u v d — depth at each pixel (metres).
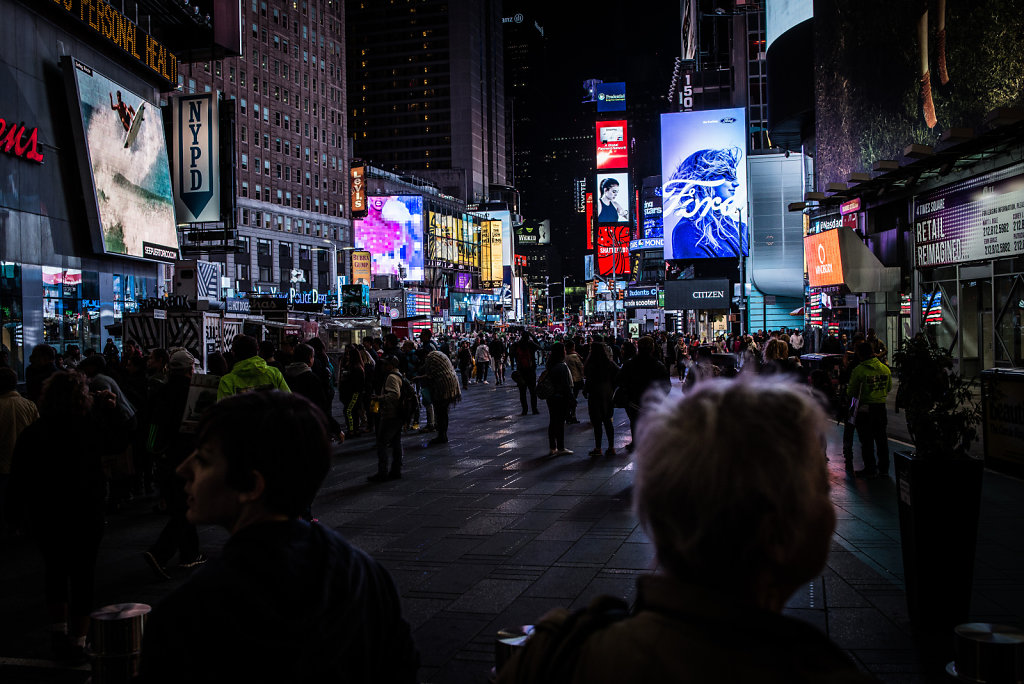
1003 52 22.25
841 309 37.03
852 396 10.70
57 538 5.06
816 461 1.17
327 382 14.61
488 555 7.09
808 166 51.38
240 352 7.35
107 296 29.98
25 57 25.89
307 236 102.50
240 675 1.52
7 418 8.05
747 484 1.09
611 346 29.31
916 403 5.12
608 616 1.23
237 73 90.75
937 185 27.83
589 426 17.53
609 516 8.55
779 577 1.16
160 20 36.53
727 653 1.05
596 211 117.75
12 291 24.53
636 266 108.56
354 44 191.62
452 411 21.62
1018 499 8.99
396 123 189.88
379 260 136.75
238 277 89.56
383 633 1.87
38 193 26.16
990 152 24.14
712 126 64.12
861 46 32.25
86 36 29.12
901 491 5.23
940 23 25.67
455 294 145.50
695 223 64.06
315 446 1.79
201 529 8.56
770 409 1.16
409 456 13.42
